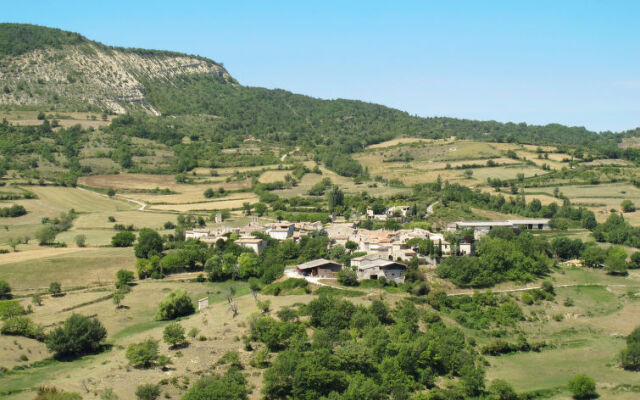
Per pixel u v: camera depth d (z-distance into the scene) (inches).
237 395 4151.1
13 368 4886.8
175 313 6451.8
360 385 4377.5
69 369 4936.0
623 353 5221.5
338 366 4608.8
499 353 5580.7
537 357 5487.2
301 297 6304.1
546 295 6835.6
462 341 5511.8
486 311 6314.0
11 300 6806.1
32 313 6481.3
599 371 5123.0
